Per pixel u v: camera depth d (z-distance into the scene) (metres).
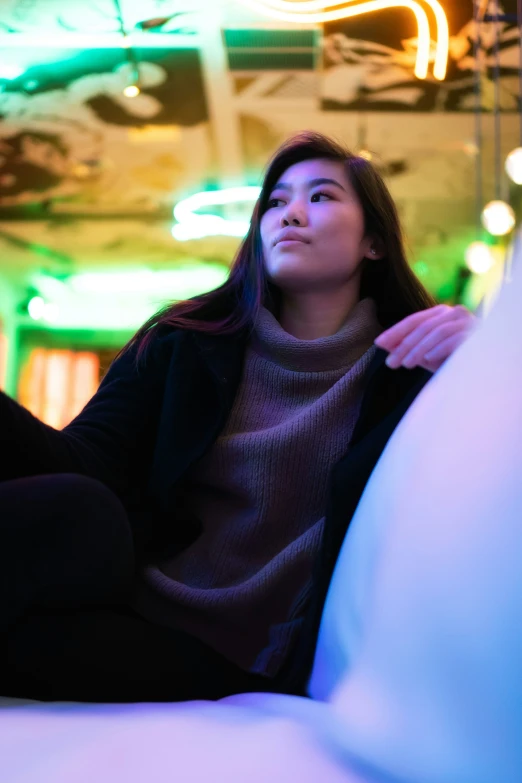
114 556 0.67
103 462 1.00
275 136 5.87
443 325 0.76
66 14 4.55
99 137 5.85
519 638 0.34
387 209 1.20
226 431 1.06
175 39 4.78
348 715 0.44
